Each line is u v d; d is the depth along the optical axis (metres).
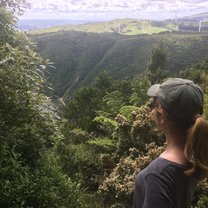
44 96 5.60
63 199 4.73
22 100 4.96
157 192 1.34
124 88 11.73
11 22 5.93
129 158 6.05
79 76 92.25
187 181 1.42
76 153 7.21
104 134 8.87
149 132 6.38
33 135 5.12
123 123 6.60
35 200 4.19
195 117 1.46
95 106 10.80
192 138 1.42
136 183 1.42
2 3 6.16
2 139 4.61
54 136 5.61
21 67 4.88
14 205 4.01
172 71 62.31
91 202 5.70
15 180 4.36
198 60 65.19
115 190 5.63
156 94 1.54
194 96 1.47
